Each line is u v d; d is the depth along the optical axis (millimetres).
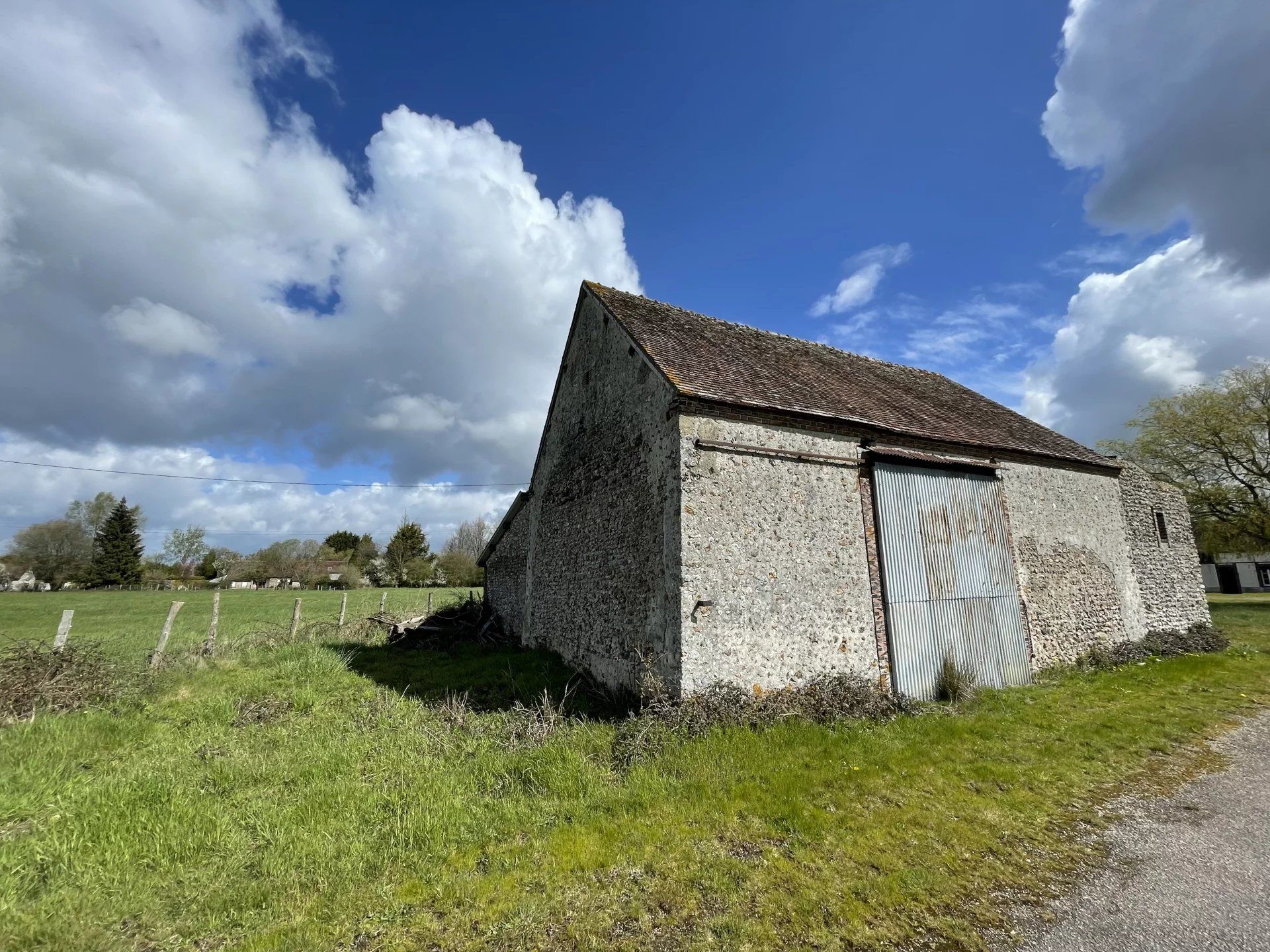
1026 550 11414
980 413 13766
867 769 5957
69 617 9648
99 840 4531
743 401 8438
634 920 3686
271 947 3430
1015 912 3730
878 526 9516
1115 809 5195
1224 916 3631
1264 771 6016
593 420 11508
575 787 5508
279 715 8180
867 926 3605
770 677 7969
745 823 4902
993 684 10039
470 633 15875
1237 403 24938
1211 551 28219
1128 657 11734
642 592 8703
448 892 3961
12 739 6816
